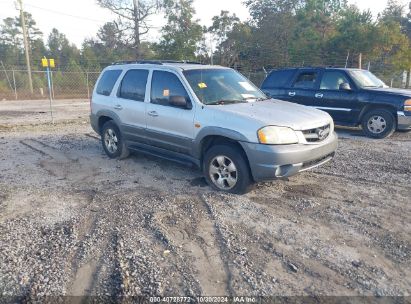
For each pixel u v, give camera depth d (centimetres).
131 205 464
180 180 565
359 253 346
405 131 970
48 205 469
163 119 554
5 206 466
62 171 625
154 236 381
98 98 700
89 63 3456
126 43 3194
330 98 934
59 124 1188
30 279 308
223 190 502
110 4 3025
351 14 3130
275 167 444
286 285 299
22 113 1546
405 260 335
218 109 490
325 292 291
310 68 989
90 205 467
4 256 342
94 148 809
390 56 2739
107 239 375
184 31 3272
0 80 2942
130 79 631
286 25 3547
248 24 3934
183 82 535
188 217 426
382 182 545
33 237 381
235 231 390
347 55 2553
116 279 308
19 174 607
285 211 441
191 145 520
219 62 3553
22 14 2691
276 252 348
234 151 475
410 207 452
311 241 369
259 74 2614
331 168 619
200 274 315
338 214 432
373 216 427
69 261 336
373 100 871
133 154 731
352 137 909
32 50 5875
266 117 465
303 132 469
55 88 2955
